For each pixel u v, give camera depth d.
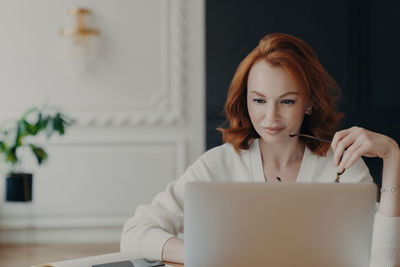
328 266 1.02
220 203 1.01
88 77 3.80
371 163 3.49
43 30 3.76
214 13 3.71
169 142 3.88
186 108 3.88
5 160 3.46
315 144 1.47
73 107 3.80
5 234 3.78
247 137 1.51
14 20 3.75
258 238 1.01
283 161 1.48
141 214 1.43
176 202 1.46
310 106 1.43
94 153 3.83
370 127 3.68
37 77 3.77
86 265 1.17
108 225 3.85
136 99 3.85
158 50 3.85
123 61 3.83
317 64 1.38
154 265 1.17
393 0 3.66
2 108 3.75
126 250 1.35
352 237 1.02
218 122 3.74
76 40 3.71
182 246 1.27
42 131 3.73
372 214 1.02
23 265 3.19
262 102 1.35
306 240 1.01
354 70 3.68
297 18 3.68
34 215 3.80
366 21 3.68
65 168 3.81
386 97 3.68
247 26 3.70
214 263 1.03
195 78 3.87
